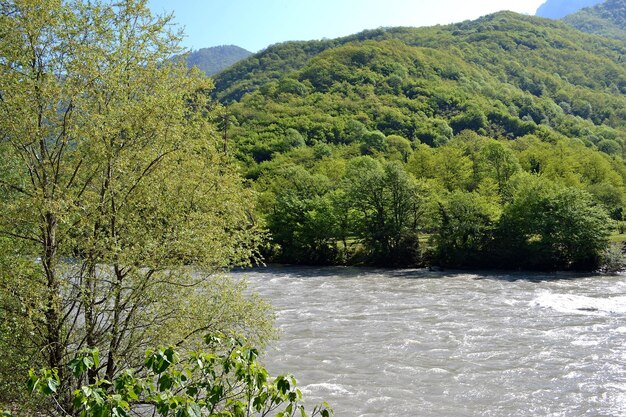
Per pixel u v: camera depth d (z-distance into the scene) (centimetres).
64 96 1503
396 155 13100
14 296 1427
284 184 8812
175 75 1739
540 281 5381
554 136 13900
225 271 1814
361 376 2658
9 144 1536
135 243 1570
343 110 17288
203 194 1728
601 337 3197
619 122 18312
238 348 720
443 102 17875
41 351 1466
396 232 6981
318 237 7312
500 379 2578
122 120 1552
